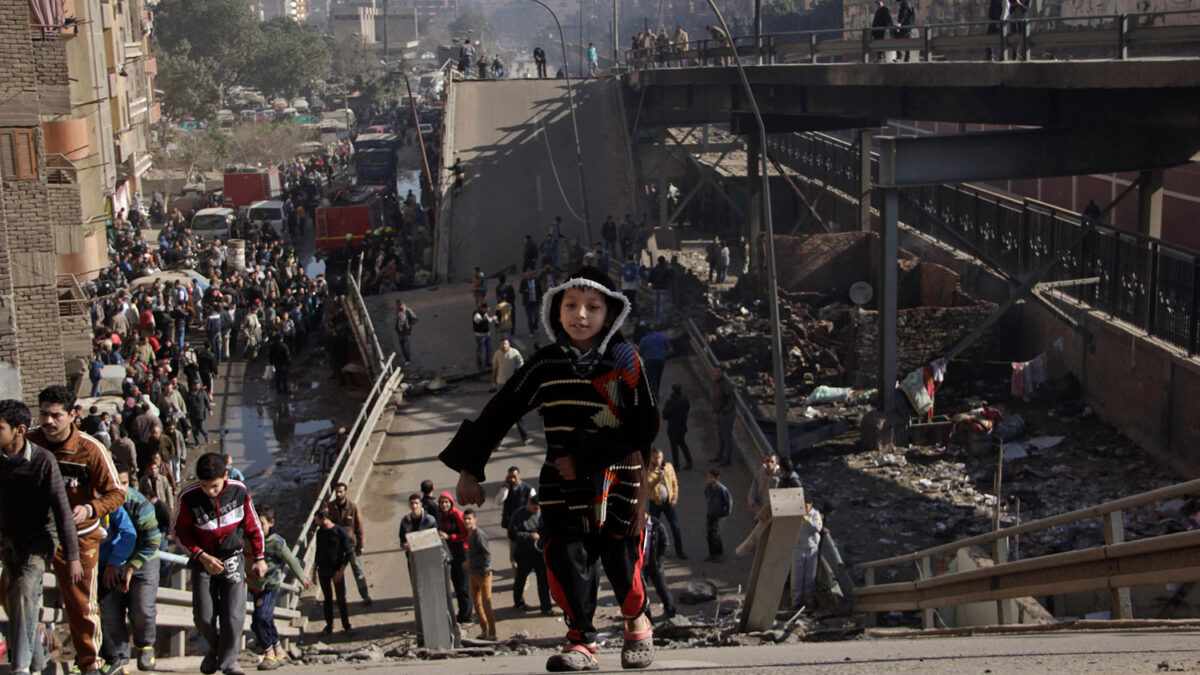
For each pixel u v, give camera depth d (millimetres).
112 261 41875
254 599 8297
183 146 90625
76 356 25953
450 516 13406
